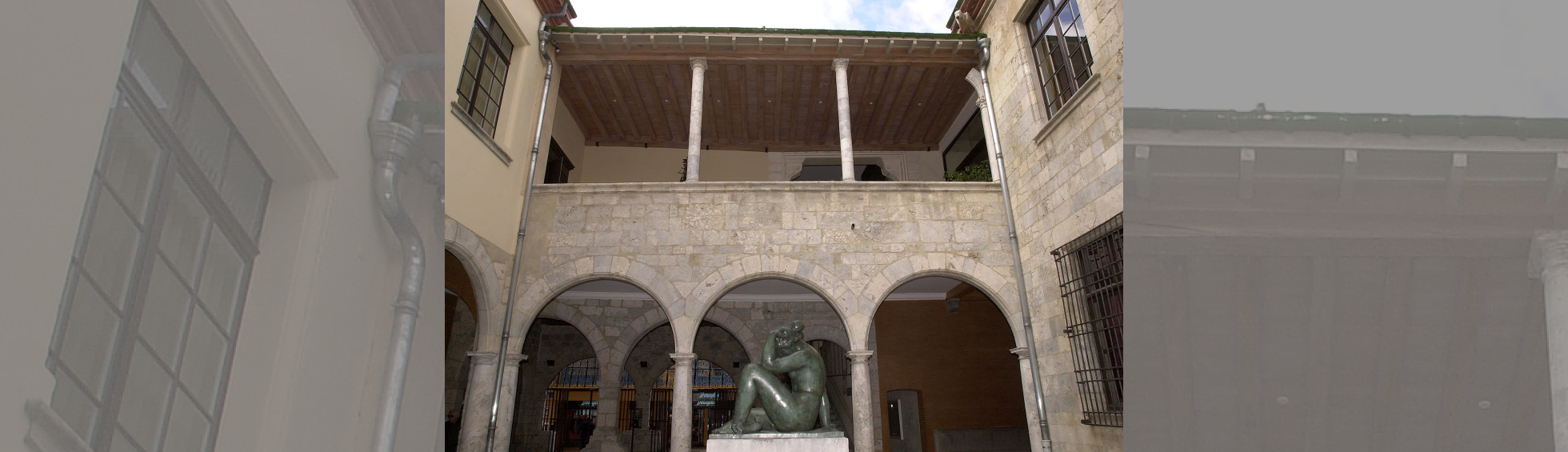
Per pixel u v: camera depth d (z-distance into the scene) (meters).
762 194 10.03
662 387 18.80
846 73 11.34
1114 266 7.39
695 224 9.88
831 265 9.70
